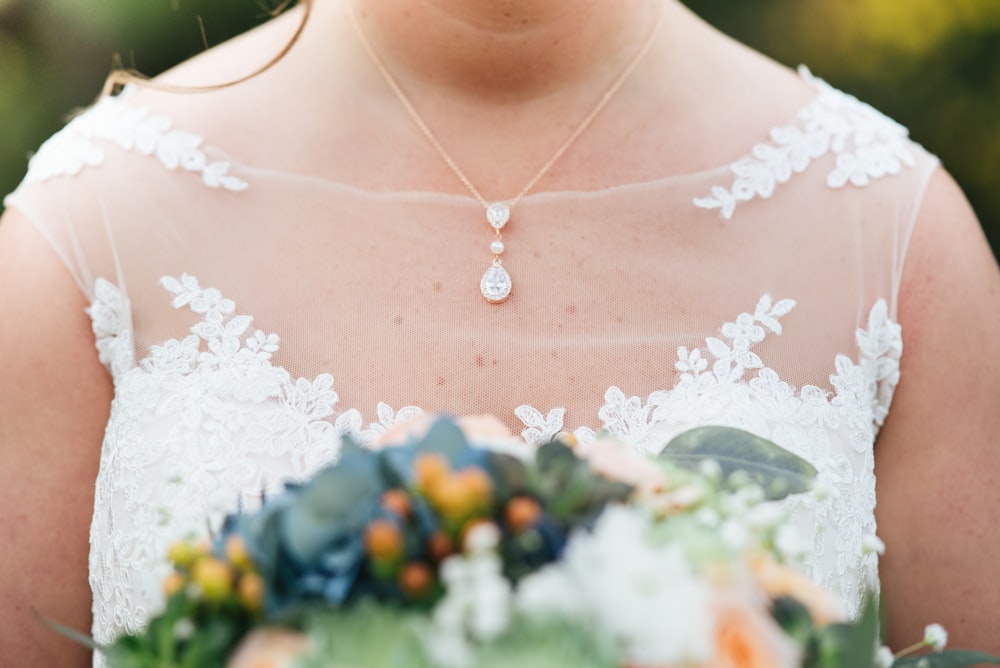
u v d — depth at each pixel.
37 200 2.15
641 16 2.23
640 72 2.21
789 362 2.05
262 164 2.14
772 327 2.05
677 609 1.07
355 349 2.00
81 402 2.08
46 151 2.22
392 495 1.16
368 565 1.13
